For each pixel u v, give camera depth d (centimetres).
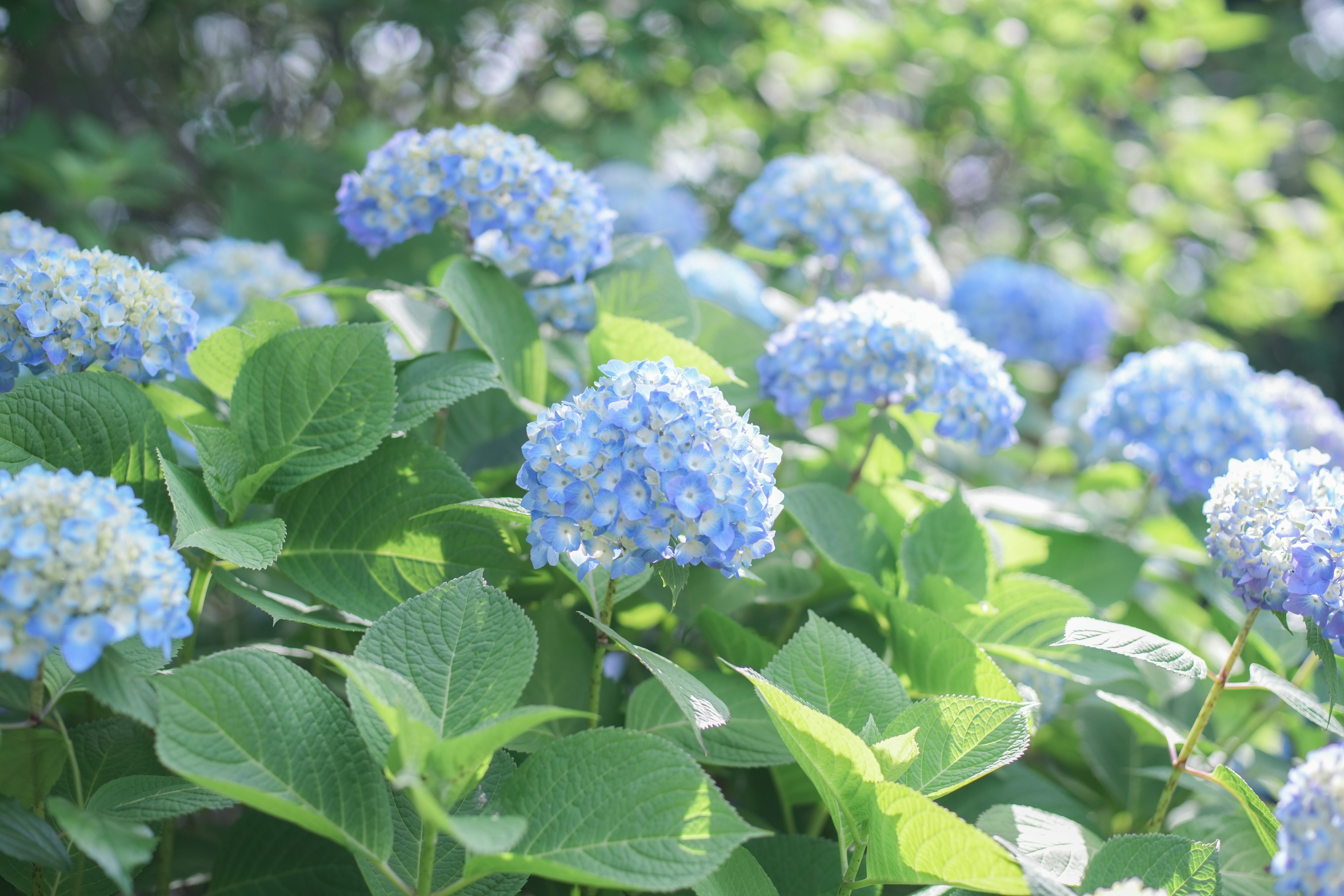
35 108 207
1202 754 106
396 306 114
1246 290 214
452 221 112
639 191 167
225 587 96
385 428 98
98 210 200
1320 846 82
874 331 109
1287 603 92
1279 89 339
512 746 96
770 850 96
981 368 110
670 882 82
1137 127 239
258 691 85
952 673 99
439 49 202
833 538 108
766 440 93
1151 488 123
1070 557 120
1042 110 203
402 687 85
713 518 88
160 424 96
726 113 210
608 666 114
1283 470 95
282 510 100
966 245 238
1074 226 217
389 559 99
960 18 199
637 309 117
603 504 88
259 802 82
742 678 101
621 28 186
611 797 85
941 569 108
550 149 167
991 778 105
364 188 110
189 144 214
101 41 210
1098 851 91
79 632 79
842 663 94
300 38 216
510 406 118
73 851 90
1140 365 122
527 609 105
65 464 93
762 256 132
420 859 86
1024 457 159
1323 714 92
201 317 124
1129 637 94
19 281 95
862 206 127
